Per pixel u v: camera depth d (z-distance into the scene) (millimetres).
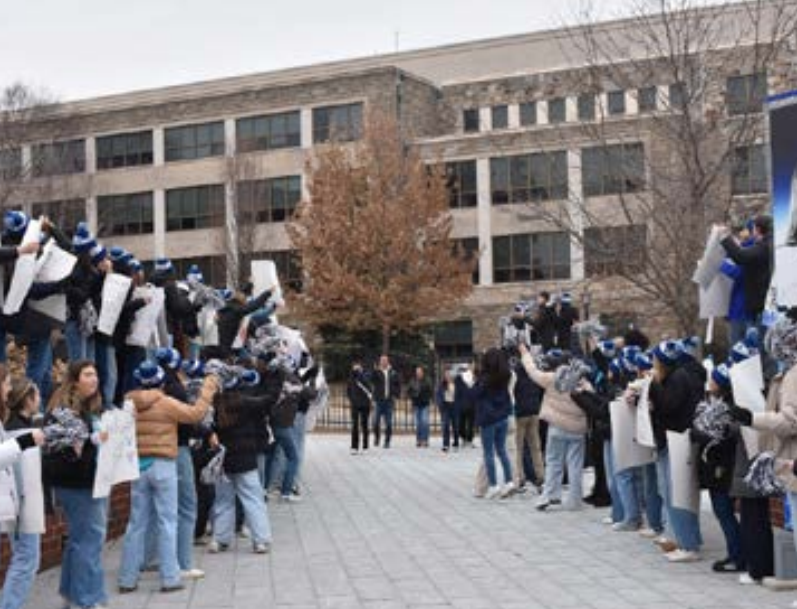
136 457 8062
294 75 52219
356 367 24047
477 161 46250
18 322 9117
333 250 40812
